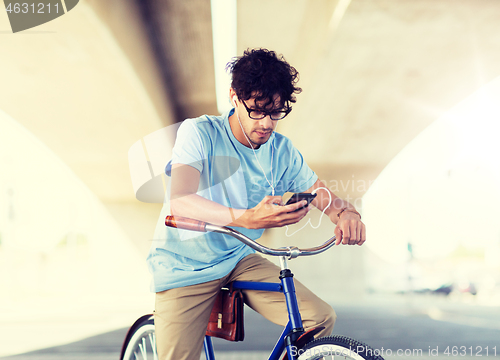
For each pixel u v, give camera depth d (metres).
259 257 1.70
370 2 8.95
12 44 10.70
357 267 29.27
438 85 13.36
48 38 10.30
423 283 28.64
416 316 15.69
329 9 9.49
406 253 28.70
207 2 9.34
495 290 26.25
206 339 1.75
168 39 10.90
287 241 27.83
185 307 1.56
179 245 1.58
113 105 14.73
